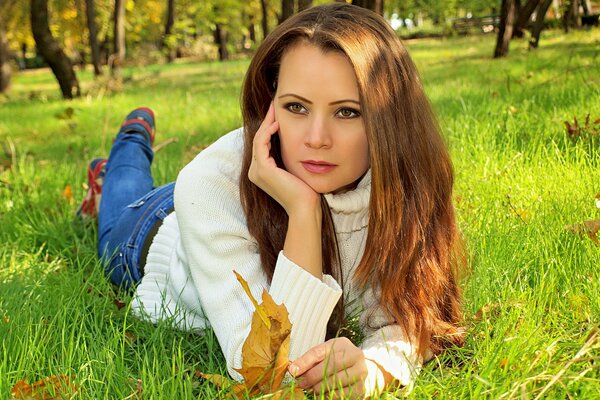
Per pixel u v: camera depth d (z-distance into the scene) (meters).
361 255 2.17
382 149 1.86
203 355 2.18
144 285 2.57
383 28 1.92
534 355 1.84
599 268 2.30
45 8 11.57
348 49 1.80
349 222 2.12
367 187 2.09
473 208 3.07
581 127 4.10
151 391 1.76
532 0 18.80
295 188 1.96
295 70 1.85
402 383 1.88
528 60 10.94
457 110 5.87
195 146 5.57
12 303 2.35
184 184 2.12
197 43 32.69
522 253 2.50
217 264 2.07
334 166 1.91
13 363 1.91
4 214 3.73
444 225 2.10
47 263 2.98
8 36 33.59
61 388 1.74
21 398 1.72
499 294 2.26
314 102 1.85
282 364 1.68
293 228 1.96
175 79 16.61
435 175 2.02
